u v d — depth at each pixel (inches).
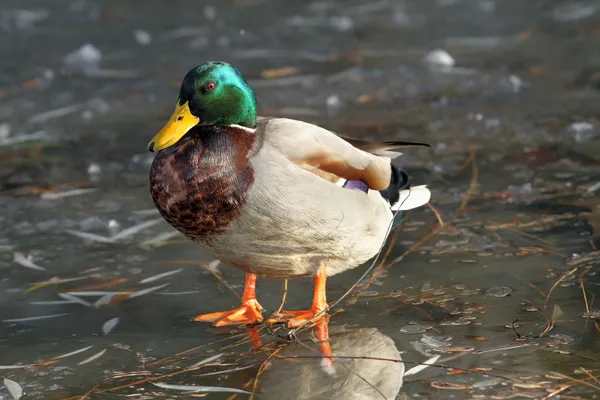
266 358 279.9
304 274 309.1
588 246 354.6
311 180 277.4
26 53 710.5
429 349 279.3
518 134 512.4
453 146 498.3
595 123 520.7
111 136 537.0
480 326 293.7
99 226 405.7
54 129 551.5
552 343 278.1
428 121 545.0
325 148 287.6
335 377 265.0
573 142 492.7
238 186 276.5
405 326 297.1
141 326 308.8
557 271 333.4
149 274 352.8
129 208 427.5
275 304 324.2
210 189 277.3
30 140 531.5
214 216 279.6
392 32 753.0
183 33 759.1
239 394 257.6
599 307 302.4
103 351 289.9
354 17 805.9
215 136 283.6
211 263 362.0
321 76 643.5
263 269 301.6
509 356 271.3
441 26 765.3
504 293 317.7
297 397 254.2
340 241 293.0
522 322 294.7
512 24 757.9
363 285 332.2
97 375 273.4
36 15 824.3
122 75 657.6
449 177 449.7
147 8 847.1
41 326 310.8
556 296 313.0
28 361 284.7
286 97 601.3
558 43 697.0
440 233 377.7
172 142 286.2
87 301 330.3
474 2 839.1
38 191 452.1
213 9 839.7
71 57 691.4
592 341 278.2
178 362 280.2
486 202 411.8
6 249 380.5
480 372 261.9
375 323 300.8
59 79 651.5
